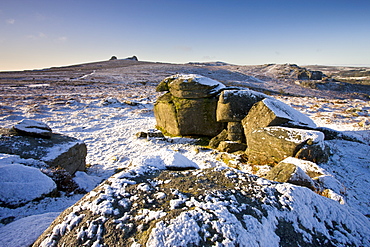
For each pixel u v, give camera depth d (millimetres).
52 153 6949
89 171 8633
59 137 8438
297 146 7164
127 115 19188
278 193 3049
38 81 48219
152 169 3945
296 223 2701
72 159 7652
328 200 3320
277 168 5488
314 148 6977
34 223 3189
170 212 2539
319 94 46469
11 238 2795
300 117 9320
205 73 73250
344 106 20062
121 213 2596
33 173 4945
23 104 21766
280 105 9414
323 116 15734
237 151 9594
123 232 2318
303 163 6281
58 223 2576
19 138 7230
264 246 2301
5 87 36312
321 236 2695
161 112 13273
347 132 11266
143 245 2141
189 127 12008
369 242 2752
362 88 58125
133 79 56500
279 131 7926
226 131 10992
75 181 6109
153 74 68312
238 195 2938
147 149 10945
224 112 10281
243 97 10219
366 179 6098
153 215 2496
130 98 28938
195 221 2371
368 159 7352
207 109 11516
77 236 2330
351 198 5129
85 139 12688
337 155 7754
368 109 17547
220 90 11594
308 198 3084
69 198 5105
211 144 11000
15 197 4277
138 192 3016
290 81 65125
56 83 44094
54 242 2355
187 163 4488
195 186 3225
